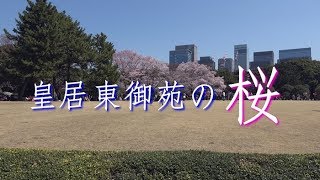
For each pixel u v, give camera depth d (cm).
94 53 5378
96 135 1508
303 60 9588
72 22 5403
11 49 4925
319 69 9206
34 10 4822
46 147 1278
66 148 1256
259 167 759
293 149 1257
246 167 755
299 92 8494
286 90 8594
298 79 8962
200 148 1259
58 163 803
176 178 738
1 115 2303
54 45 4800
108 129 1658
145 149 1239
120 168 779
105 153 882
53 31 4772
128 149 1237
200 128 1697
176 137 1465
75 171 767
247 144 1338
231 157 809
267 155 836
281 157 813
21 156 849
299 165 765
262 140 1417
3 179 743
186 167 756
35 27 4838
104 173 766
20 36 4847
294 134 1562
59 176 746
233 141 1391
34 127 1733
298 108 3097
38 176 747
